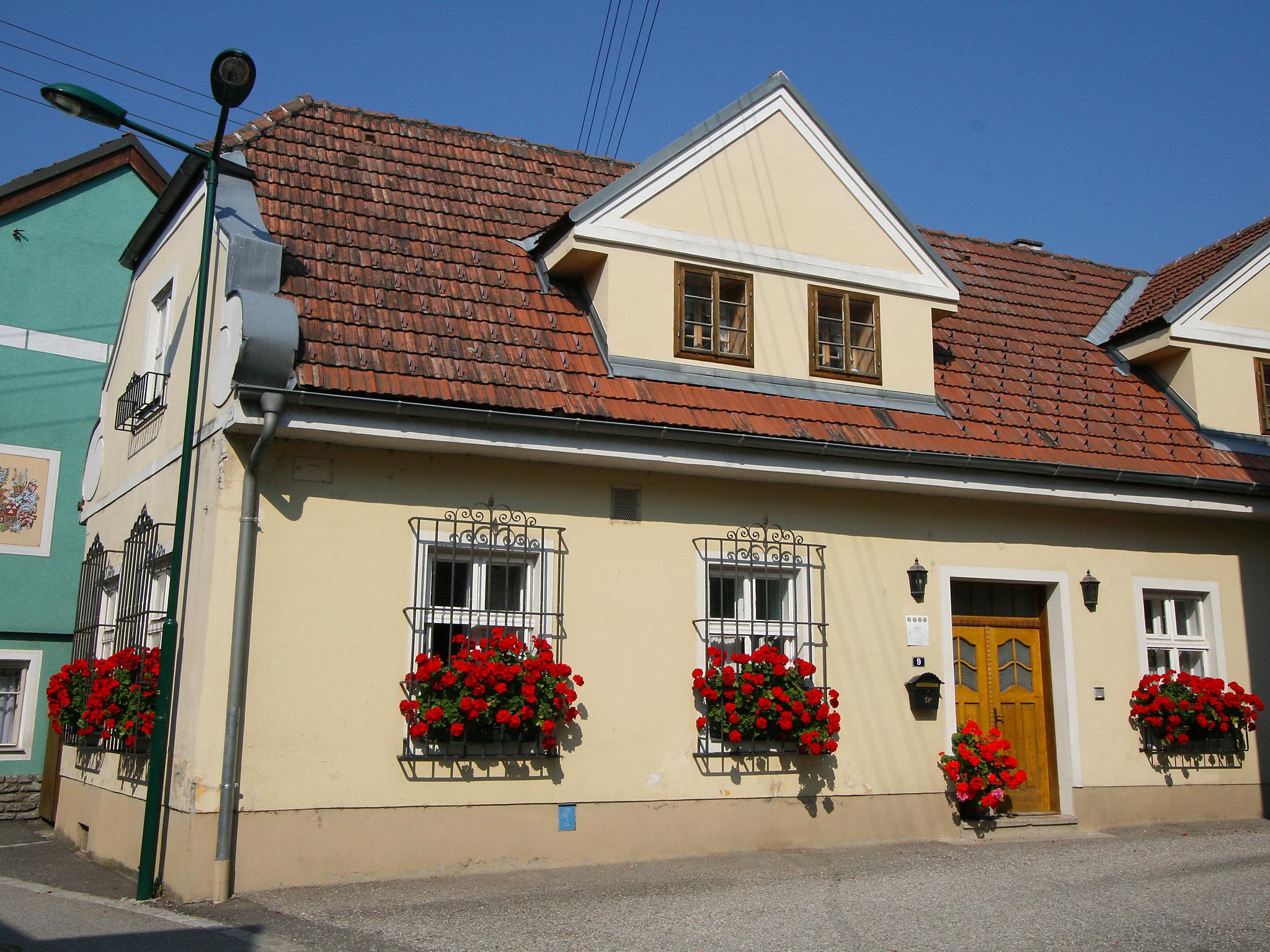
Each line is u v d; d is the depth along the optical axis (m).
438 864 8.23
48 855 10.31
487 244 10.58
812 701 9.44
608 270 9.85
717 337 10.13
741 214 10.48
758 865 8.74
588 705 8.95
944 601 10.57
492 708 8.29
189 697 7.95
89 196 15.15
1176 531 11.85
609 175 12.65
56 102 7.61
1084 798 10.81
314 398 7.84
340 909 7.20
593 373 9.43
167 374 10.25
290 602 8.12
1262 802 11.68
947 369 11.79
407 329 8.99
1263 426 12.60
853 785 9.84
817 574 10.06
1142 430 11.93
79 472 14.41
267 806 7.79
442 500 8.75
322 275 9.19
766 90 10.81
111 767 9.74
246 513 8.00
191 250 10.09
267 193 9.98
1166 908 7.09
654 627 9.30
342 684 8.17
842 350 10.72
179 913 7.16
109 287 15.12
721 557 9.66
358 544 8.41
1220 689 11.27
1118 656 11.28
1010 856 9.14
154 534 9.50
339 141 11.27
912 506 10.62
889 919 6.85
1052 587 11.21
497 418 8.45
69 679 10.44
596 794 8.84
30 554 13.88
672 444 9.13
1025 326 13.29
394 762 8.23
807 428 9.73
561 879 8.18
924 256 11.28
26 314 14.36
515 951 6.16
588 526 9.24
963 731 10.40
